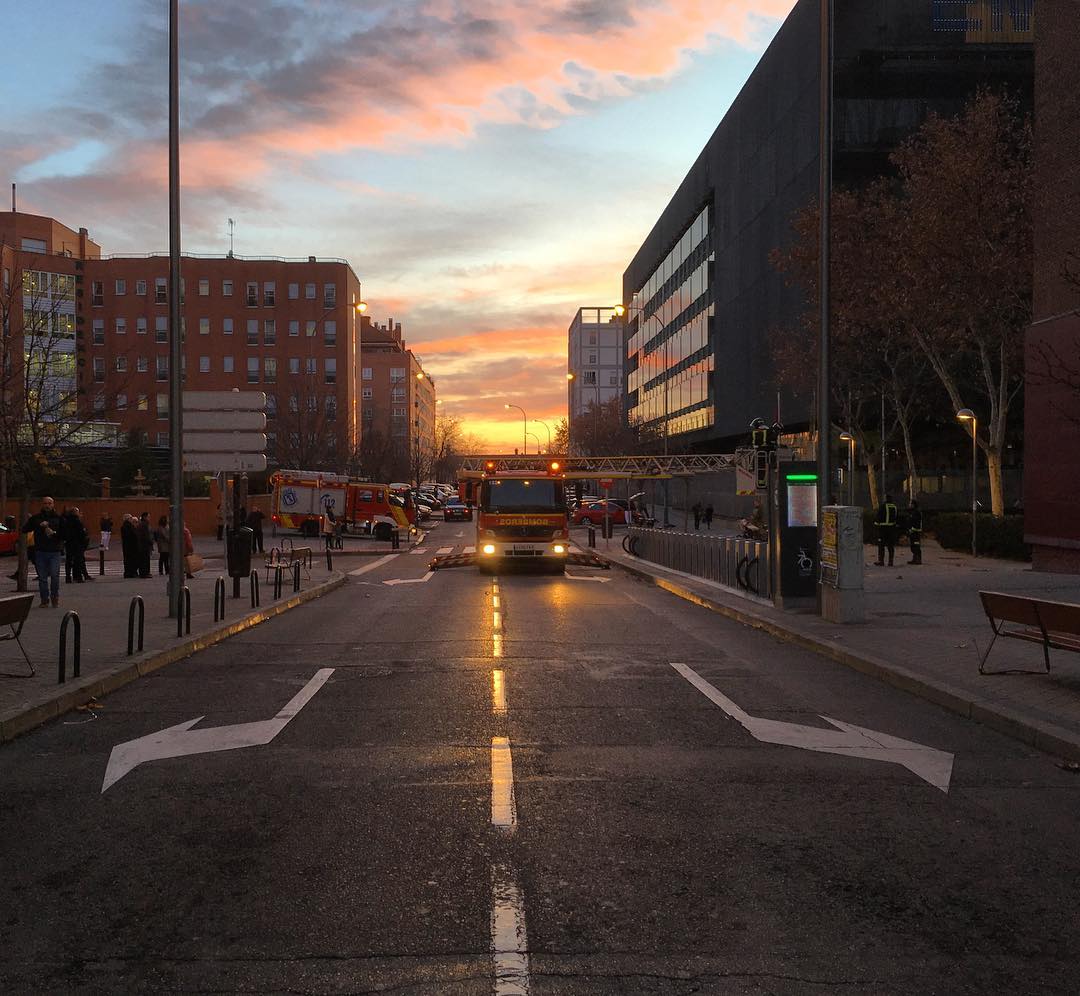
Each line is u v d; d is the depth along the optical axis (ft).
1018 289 94.07
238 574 64.28
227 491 132.36
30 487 69.36
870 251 109.91
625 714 29.37
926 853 17.51
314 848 17.60
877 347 135.23
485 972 12.80
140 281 301.63
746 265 201.46
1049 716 27.17
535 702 31.22
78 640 33.32
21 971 12.92
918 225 94.79
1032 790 21.63
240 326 307.17
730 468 198.29
